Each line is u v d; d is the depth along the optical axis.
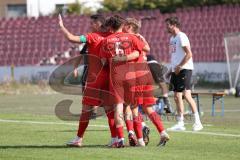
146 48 28.72
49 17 104.38
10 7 135.75
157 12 102.69
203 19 98.31
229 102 62.12
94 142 30.80
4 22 104.19
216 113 50.75
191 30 97.31
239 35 76.38
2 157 25.66
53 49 100.00
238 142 30.80
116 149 28.06
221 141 31.22
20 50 101.31
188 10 100.81
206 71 89.25
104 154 26.39
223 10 98.81
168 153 26.88
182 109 37.06
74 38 28.22
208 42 95.31
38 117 45.03
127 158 25.28
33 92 80.06
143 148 28.45
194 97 50.00
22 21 104.19
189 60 37.06
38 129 36.38
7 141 30.95
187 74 36.91
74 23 104.12
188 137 32.88
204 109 54.69
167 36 97.88
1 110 54.25
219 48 94.12
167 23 37.50
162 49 97.00
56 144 29.91
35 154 26.45
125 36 28.17
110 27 28.38
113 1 124.25
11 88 83.00
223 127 38.84
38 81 88.19
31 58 100.12
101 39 28.34
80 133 28.95
